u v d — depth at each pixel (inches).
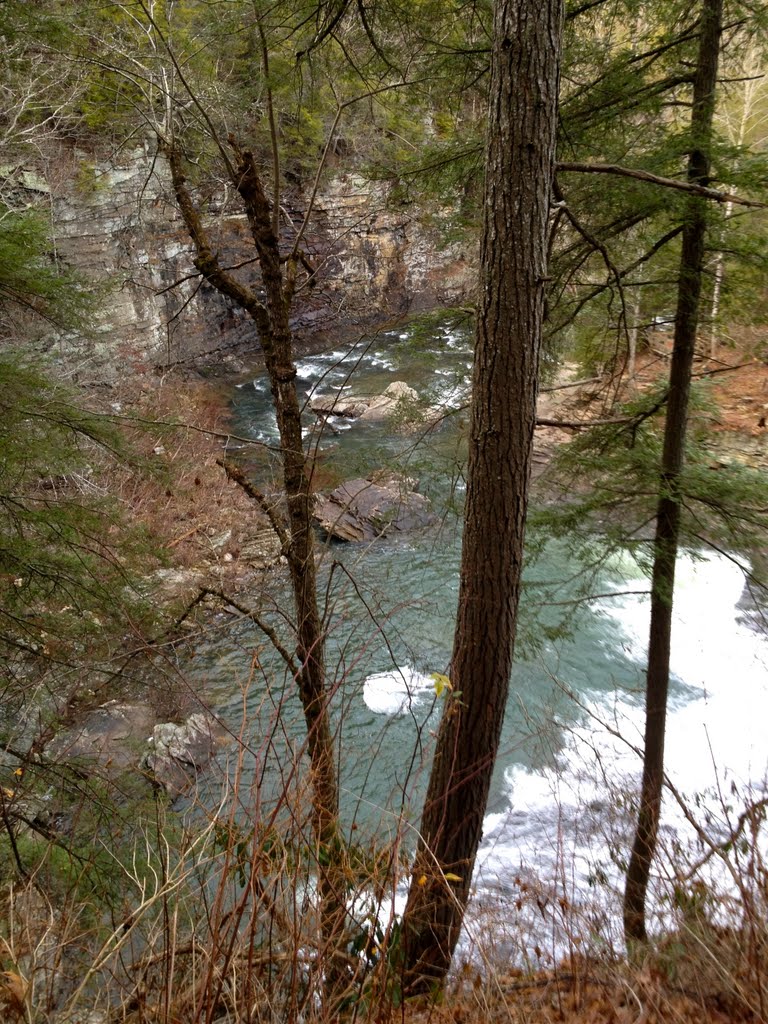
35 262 243.3
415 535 457.7
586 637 448.5
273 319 201.9
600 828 188.7
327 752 128.6
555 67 146.3
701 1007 102.7
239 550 488.4
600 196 223.0
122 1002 79.9
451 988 117.9
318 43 187.8
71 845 172.6
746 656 441.1
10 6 209.2
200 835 90.6
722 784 335.9
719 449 293.6
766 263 207.0
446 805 177.3
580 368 298.5
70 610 249.8
